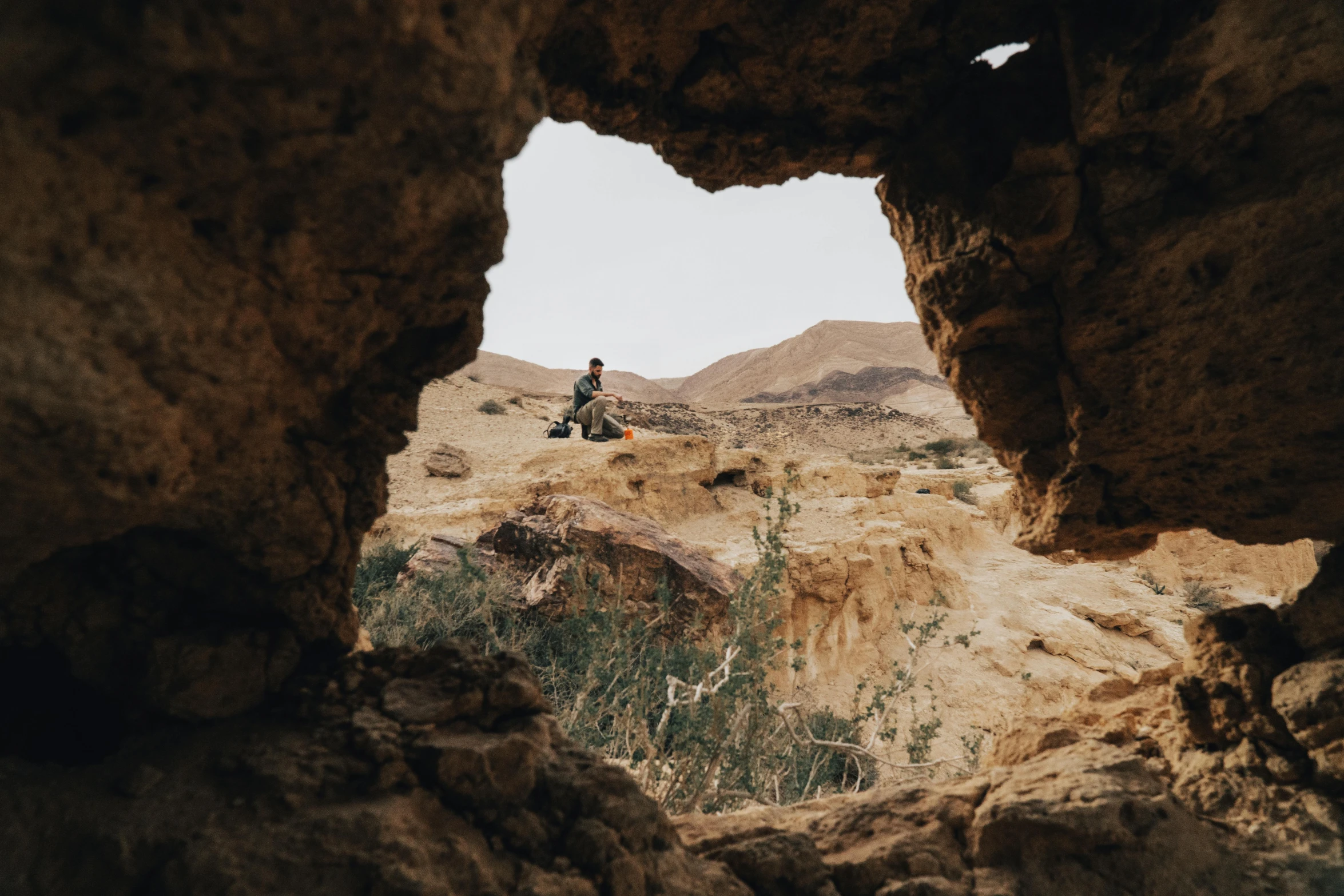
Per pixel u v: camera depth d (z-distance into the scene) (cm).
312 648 231
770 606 495
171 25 113
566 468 1254
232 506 186
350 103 136
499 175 166
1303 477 260
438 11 129
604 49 256
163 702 198
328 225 154
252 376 160
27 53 110
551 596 666
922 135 276
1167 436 269
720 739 370
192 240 140
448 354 208
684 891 201
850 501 1371
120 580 203
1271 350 245
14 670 208
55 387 123
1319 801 239
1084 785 237
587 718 491
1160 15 215
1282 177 225
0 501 136
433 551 793
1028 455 300
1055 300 263
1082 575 1526
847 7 244
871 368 10019
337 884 165
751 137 289
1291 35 207
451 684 215
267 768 186
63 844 169
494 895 174
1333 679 239
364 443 215
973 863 232
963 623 1185
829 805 296
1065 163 240
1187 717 283
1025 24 252
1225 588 1881
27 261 117
